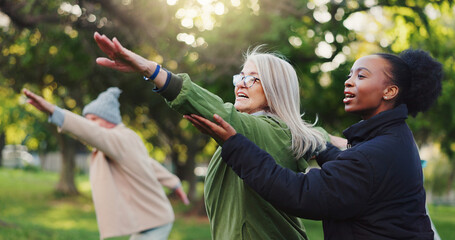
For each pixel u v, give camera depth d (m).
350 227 1.77
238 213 2.02
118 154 3.94
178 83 1.75
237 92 2.21
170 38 6.60
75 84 11.88
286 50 7.53
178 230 11.09
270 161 1.75
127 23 6.02
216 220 2.11
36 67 10.70
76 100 14.43
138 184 4.06
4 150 35.34
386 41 8.56
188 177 17.08
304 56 8.08
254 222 2.01
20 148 36.34
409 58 1.97
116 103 4.36
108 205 3.92
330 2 7.73
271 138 1.99
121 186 4.02
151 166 4.25
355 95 1.93
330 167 1.74
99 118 4.26
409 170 1.78
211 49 7.87
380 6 7.64
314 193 1.70
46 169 36.69
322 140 2.16
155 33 6.23
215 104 1.82
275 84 2.12
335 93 9.01
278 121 2.08
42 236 8.27
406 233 1.74
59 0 6.32
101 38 1.60
